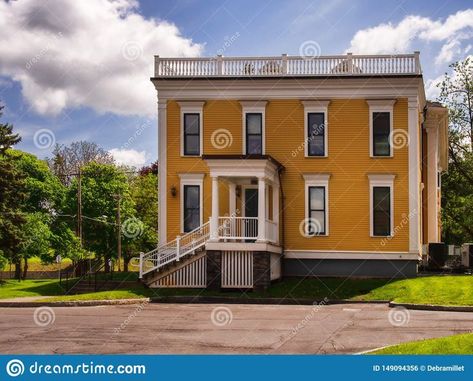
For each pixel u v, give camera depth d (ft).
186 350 53.57
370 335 61.67
